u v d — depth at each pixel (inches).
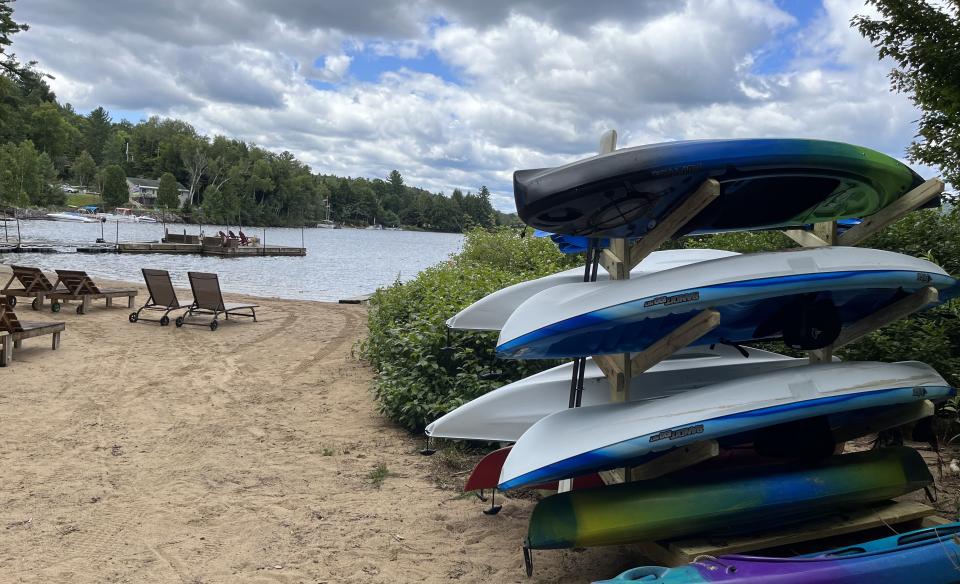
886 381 149.7
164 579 149.3
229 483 207.8
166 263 1278.3
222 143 6013.8
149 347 423.2
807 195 160.4
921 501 180.7
